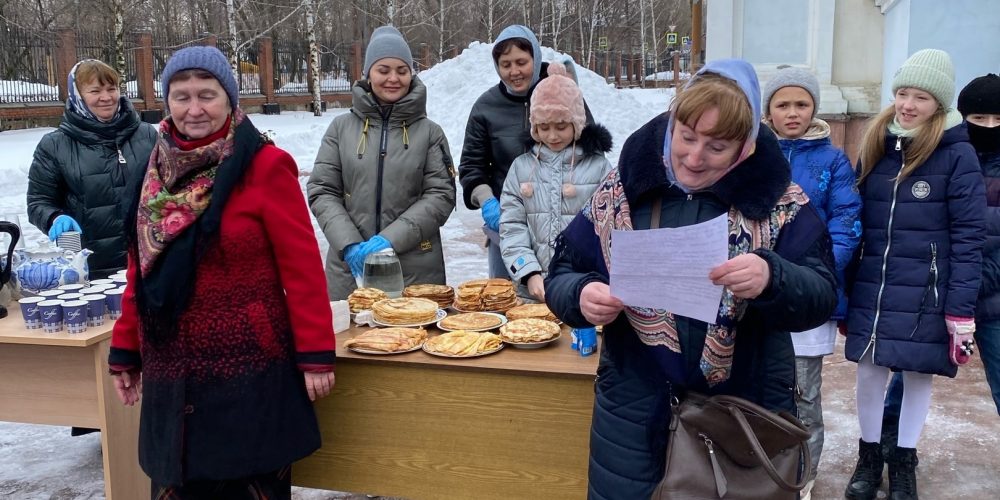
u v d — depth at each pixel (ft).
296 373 7.33
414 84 11.48
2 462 11.69
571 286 5.89
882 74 24.00
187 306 6.91
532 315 9.29
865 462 10.35
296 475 8.65
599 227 5.89
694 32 42.47
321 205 11.30
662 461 5.65
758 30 24.39
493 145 11.92
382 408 8.29
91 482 11.02
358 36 108.99
